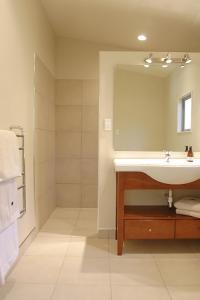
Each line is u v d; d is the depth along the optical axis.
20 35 2.15
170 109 2.72
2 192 1.50
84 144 3.78
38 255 2.23
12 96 1.98
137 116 2.69
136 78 2.68
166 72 2.70
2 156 1.52
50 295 1.66
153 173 2.16
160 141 2.71
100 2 2.63
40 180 2.87
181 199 2.53
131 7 2.63
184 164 2.18
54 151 3.70
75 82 3.74
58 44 3.71
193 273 1.97
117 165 2.18
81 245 2.46
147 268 2.04
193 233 2.27
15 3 2.02
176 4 2.47
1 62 1.76
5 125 1.84
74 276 1.90
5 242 1.54
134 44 3.57
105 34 3.39
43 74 2.98
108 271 1.98
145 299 1.64
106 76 2.64
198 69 2.74
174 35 3.15
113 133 2.67
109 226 2.67
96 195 3.82
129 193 2.71
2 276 1.47
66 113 3.75
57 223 3.11
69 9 2.88
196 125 2.75
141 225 2.25
